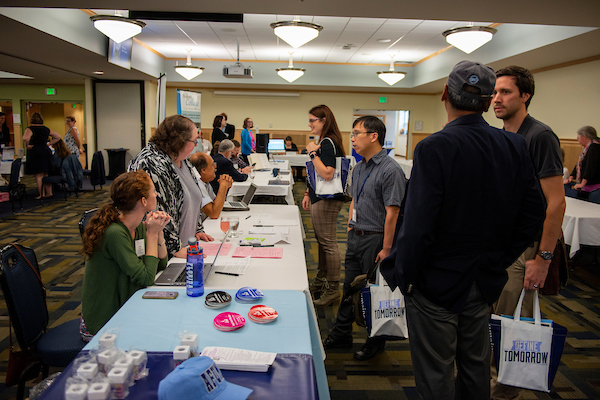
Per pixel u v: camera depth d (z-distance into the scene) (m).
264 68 11.32
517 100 1.65
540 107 7.96
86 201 7.47
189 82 11.48
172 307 1.50
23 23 5.04
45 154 7.43
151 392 1.02
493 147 1.29
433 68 9.82
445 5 4.11
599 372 2.39
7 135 9.77
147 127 11.13
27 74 9.95
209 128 12.88
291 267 2.00
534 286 1.65
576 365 2.46
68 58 7.54
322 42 8.54
